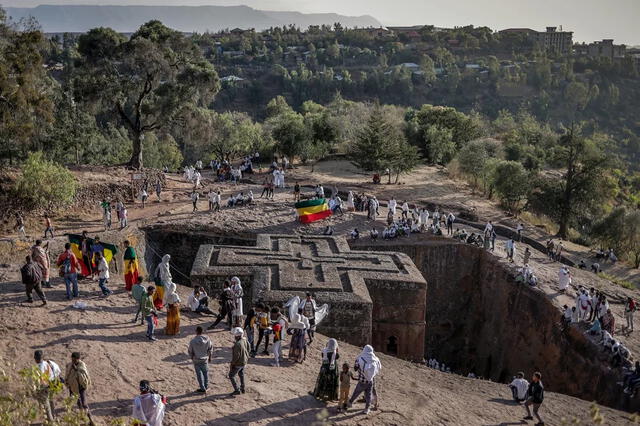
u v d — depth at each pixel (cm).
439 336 3922
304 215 4047
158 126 5297
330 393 1606
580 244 6059
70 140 6000
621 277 4725
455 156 7519
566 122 19412
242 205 4466
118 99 5066
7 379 1291
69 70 5022
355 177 6669
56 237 3303
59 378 1317
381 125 6325
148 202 4491
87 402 1456
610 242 5881
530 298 3225
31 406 1214
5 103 3947
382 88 19600
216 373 1708
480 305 3847
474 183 6788
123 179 4619
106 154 7194
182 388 1588
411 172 7200
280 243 3231
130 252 2252
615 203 8875
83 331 1839
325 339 2209
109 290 2186
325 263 2948
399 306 2838
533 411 1792
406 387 1888
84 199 4131
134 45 4853
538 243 4691
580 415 1888
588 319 2806
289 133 7006
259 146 8675
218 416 1462
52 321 1881
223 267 2778
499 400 1934
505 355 3419
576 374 2642
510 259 3703
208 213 4181
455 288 3916
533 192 6384
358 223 4175
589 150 6153
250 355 1892
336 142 8219
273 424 1452
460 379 2177
